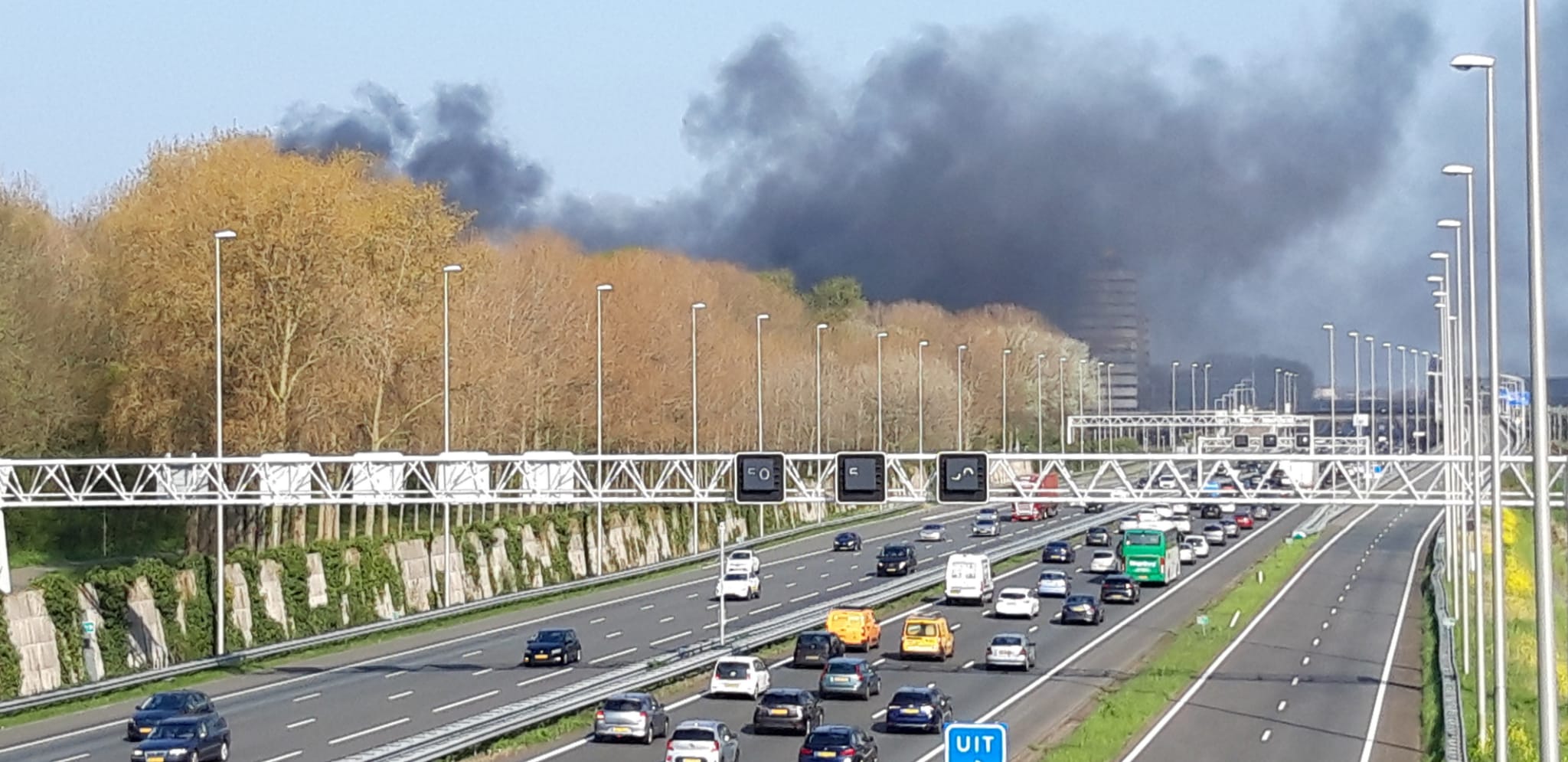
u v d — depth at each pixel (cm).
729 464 8188
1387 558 14038
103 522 10575
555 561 12200
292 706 6588
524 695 6819
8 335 9744
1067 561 13350
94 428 10769
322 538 10156
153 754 5131
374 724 6116
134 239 9769
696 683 7306
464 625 9631
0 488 6919
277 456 6894
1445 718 6062
